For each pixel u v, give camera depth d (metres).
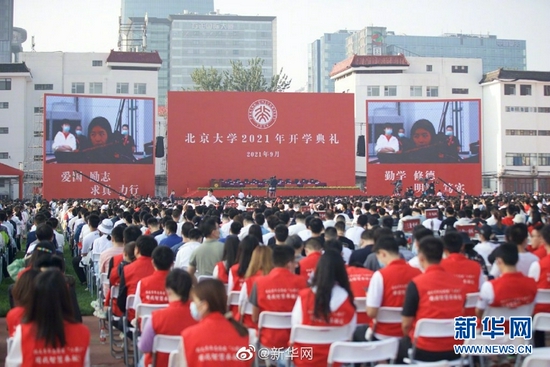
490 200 21.31
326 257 5.21
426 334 5.20
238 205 21.95
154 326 4.99
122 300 7.02
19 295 4.67
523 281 5.84
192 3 166.12
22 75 48.16
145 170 37.03
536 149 52.66
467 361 5.47
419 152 38.38
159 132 52.03
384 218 11.11
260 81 61.09
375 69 54.31
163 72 116.19
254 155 40.38
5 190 46.53
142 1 165.00
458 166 38.47
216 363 4.02
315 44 138.75
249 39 118.62
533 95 52.84
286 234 7.77
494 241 10.13
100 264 9.11
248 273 6.28
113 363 7.71
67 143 35.88
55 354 4.03
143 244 7.11
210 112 40.09
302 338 5.14
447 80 54.97
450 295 5.27
